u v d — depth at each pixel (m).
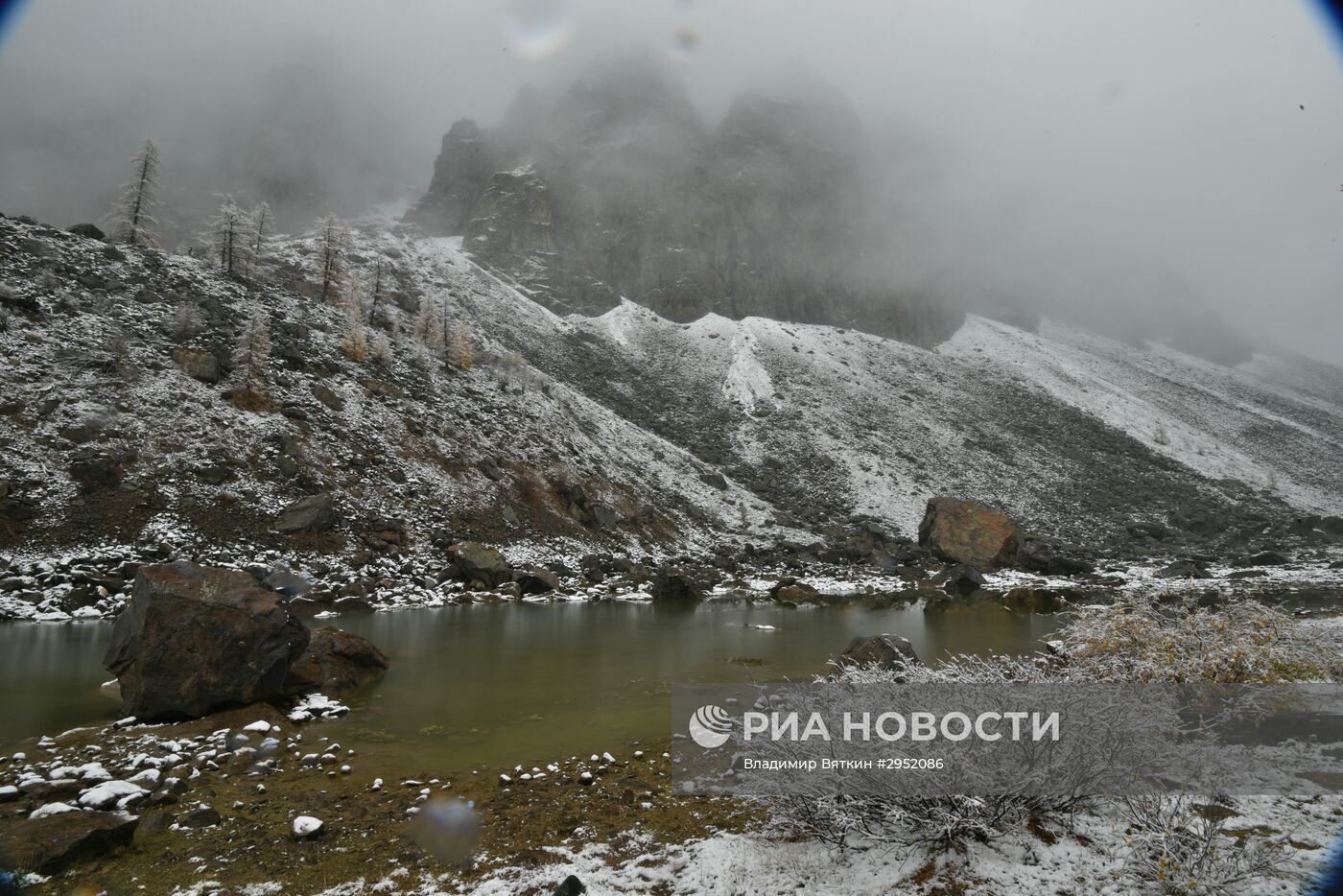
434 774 7.14
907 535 55.22
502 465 38.34
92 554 20.03
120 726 8.44
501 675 12.52
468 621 20.16
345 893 4.65
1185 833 4.43
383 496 29.97
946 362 121.62
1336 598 28.06
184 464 25.03
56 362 26.42
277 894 4.63
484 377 51.66
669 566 35.94
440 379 46.16
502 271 119.88
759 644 16.78
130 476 23.44
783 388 89.44
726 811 6.04
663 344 102.69
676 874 4.81
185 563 10.16
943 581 35.22
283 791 6.58
